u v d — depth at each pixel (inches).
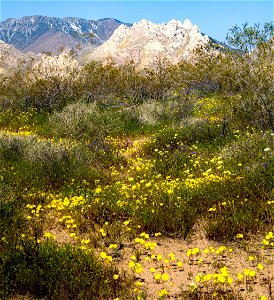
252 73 487.8
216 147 444.1
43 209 277.1
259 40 506.6
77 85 826.2
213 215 268.1
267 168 326.0
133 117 640.4
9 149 416.8
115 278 183.9
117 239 242.1
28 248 201.3
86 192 314.8
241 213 257.0
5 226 241.9
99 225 261.3
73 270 191.6
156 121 633.6
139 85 876.0
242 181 309.4
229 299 176.1
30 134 542.6
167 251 229.0
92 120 593.3
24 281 184.7
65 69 835.4
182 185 314.3
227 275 183.0
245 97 501.4
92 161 411.5
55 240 237.0
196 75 890.7
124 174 389.1
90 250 213.2
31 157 389.1
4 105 817.5
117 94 864.3
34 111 728.3
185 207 266.1
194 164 374.0
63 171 362.6
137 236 246.5
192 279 197.8
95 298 177.6
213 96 780.6
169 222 252.7
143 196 298.7
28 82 836.6
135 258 205.2
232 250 224.7
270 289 179.0
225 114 534.6
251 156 369.4
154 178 357.4
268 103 466.6
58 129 562.3
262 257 216.1
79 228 257.6
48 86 810.8
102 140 486.6
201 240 241.1
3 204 266.1
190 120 565.3
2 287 182.1
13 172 354.0
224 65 633.0
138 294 182.4
